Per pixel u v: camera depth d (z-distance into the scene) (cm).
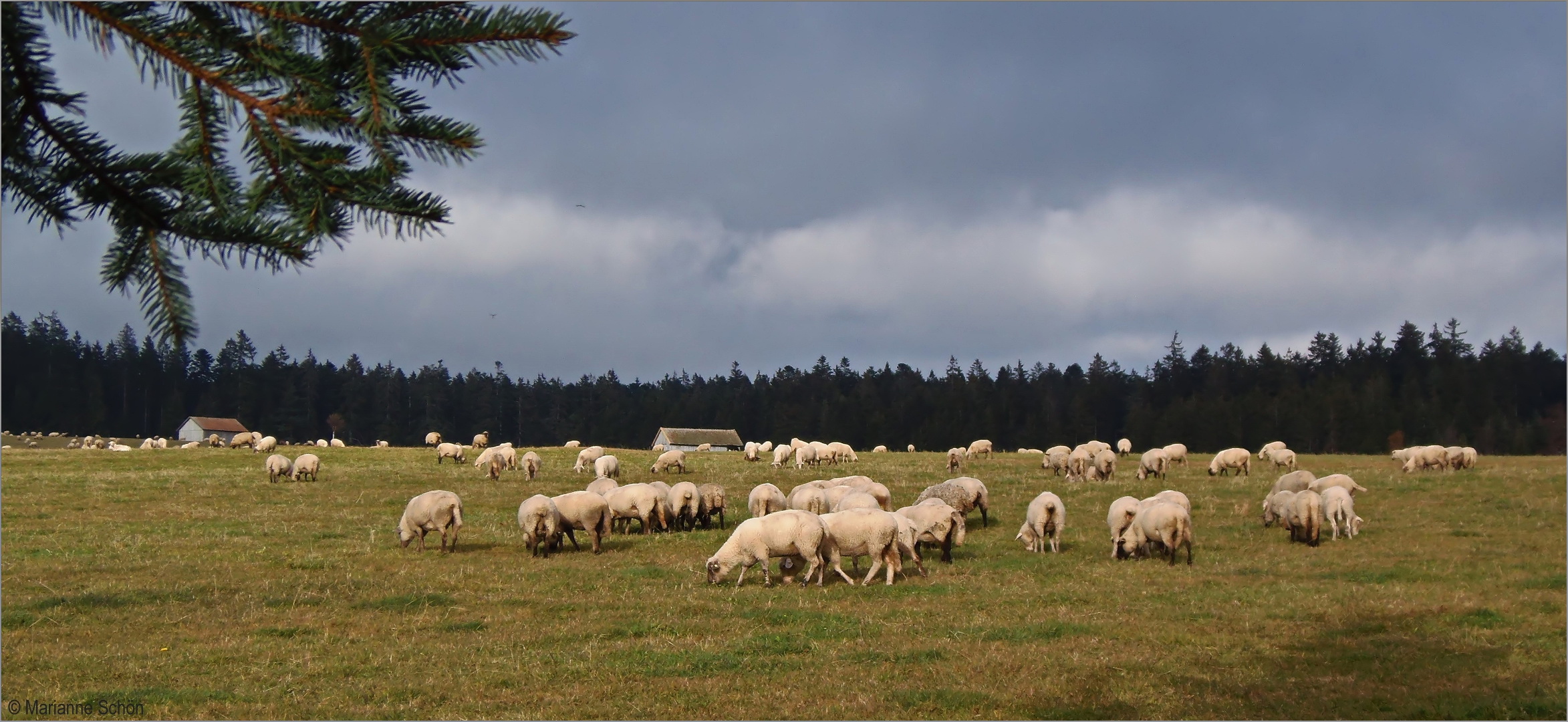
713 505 2670
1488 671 1211
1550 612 1538
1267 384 11981
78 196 376
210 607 1677
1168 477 3988
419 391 14312
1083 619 1516
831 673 1231
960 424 12594
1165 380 12756
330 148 381
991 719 1048
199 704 1131
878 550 1819
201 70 367
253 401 12638
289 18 357
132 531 2642
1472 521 2633
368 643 1423
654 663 1282
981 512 2784
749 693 1153
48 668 1295
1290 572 1942
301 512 3083
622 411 15162
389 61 367
